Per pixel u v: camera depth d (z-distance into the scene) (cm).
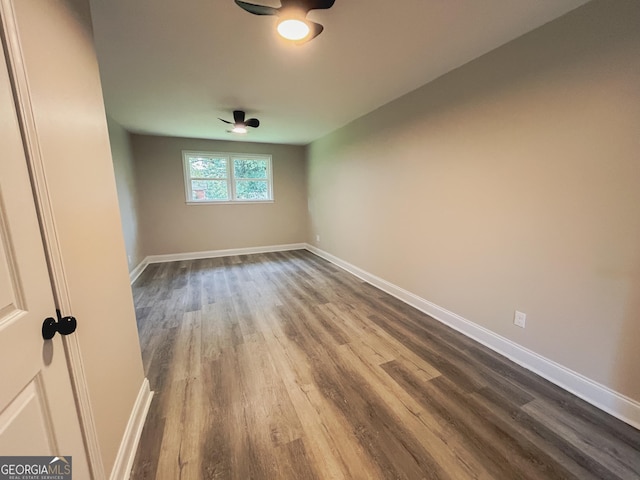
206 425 153
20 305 72
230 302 331
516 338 205
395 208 325
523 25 173
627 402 152
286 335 251
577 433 145
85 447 97
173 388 183
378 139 343
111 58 208
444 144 250
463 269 244
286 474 125
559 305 178
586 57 154
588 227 161
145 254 505
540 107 177
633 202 143
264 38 185
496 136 205
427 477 123
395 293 341
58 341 86
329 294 353
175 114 356
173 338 248
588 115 155
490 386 181
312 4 140
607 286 156
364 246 402
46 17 91
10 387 67
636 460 130
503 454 134
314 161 554
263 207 597
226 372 200
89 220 113
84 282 104
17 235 72
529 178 187
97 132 127
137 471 127
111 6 151
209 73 237
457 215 244
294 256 569
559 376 181
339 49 201
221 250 575
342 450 137
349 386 183
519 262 198
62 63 99
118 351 133
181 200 532
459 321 253
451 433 146
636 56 137
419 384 184
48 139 87
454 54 209
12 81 73
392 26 173
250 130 455
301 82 258
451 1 151
